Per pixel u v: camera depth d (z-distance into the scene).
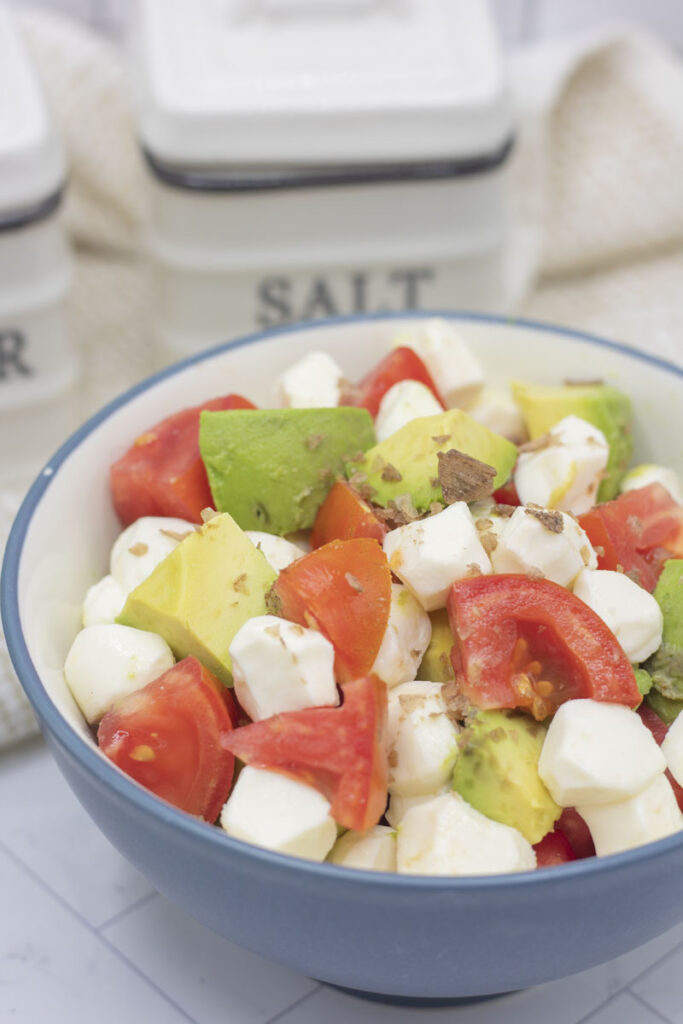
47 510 0.65
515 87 1.16
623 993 0.63
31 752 0.76
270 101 0.92
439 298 1.03
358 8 0.98
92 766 0.52
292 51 0.95
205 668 0.59
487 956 0.51
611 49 1.18
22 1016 0.61
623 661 0.57
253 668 0.56
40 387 0.96
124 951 0.65
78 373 1.02
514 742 0.56
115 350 1.12
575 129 1.20
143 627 0.61
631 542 0.67
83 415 1.04
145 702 0.58
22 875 0.69
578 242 1.17
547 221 1.17
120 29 1.37
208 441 0.66
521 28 1.40
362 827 0.53
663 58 1.19
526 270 1.15
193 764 0.57
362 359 0.80
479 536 0.62
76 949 0.65
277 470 0.67
